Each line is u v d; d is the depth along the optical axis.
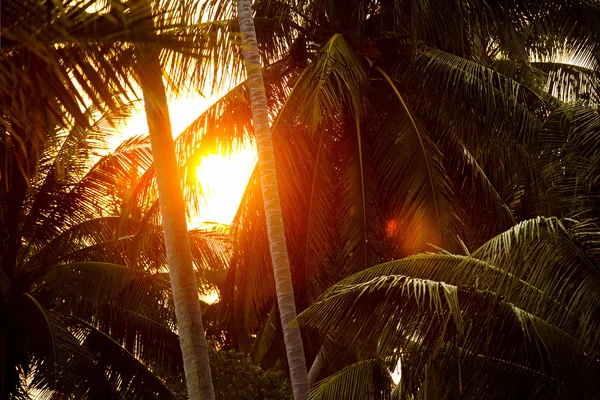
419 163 14.95
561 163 10.31
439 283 8.94
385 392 11.42
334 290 9.62
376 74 15.71
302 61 15.66
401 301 9.26
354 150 15.62
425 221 14.81
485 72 14.66
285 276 11.65
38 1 3.63
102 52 3.91
